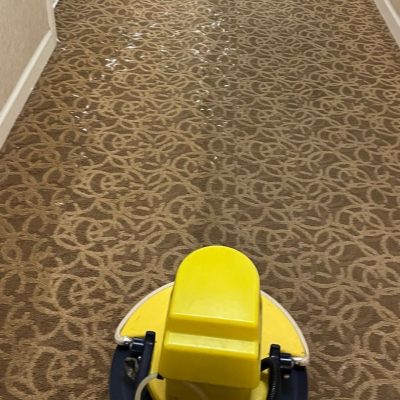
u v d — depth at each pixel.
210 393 1.11
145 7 2.80
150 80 2.32
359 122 2.16
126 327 1.30
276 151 2.01
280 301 1.53
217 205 1.80
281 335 1.30
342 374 1.38
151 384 1.16
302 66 2.45
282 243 1.69
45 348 1.40
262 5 2.87
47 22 2.37
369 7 2.91
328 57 2.52
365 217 1.79
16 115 2.07
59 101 2.17
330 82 2.37
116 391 1.19
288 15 2.80
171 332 1.04
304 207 1.81
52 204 1.76
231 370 1.03
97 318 1.47
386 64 2.50
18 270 1.57
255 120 2.15
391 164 1.98
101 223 1.72
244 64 2.45
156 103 2.20
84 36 2.55
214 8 2.82
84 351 1.40
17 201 1.77
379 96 2.30
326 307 1.53
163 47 2.52
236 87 2.31
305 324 1.48
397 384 1.37
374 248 1.69
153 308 1.34
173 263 1.62
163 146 2.01
